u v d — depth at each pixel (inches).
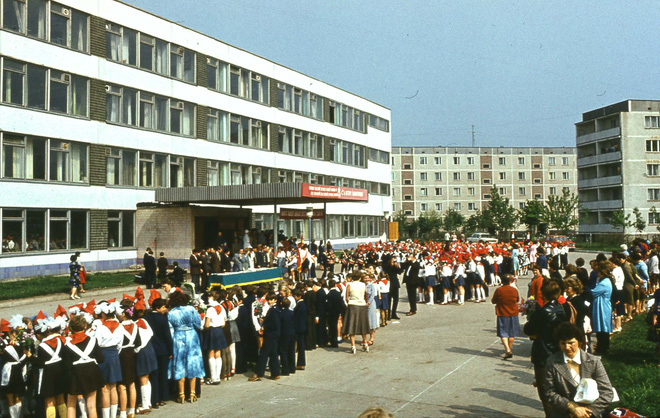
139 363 366.6
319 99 2030.0
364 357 526.6
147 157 1306.6
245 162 1628.9
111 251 1197.7
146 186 1298.0
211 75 1507.1
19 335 353.7
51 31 1090.7
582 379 207.9
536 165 4126.5
